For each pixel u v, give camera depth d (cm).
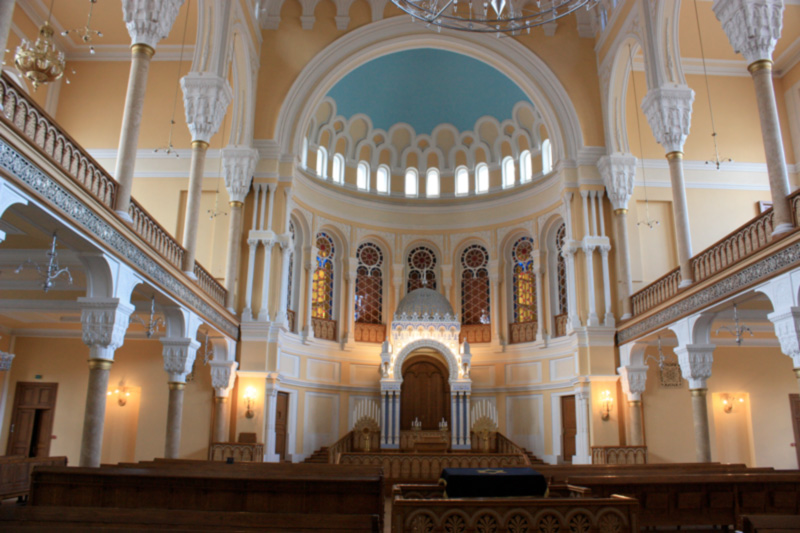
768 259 1254
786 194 1275
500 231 2897
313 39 2475
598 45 2478
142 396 2250
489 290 2897
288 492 974
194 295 1692
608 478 1162
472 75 2883
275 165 2336
